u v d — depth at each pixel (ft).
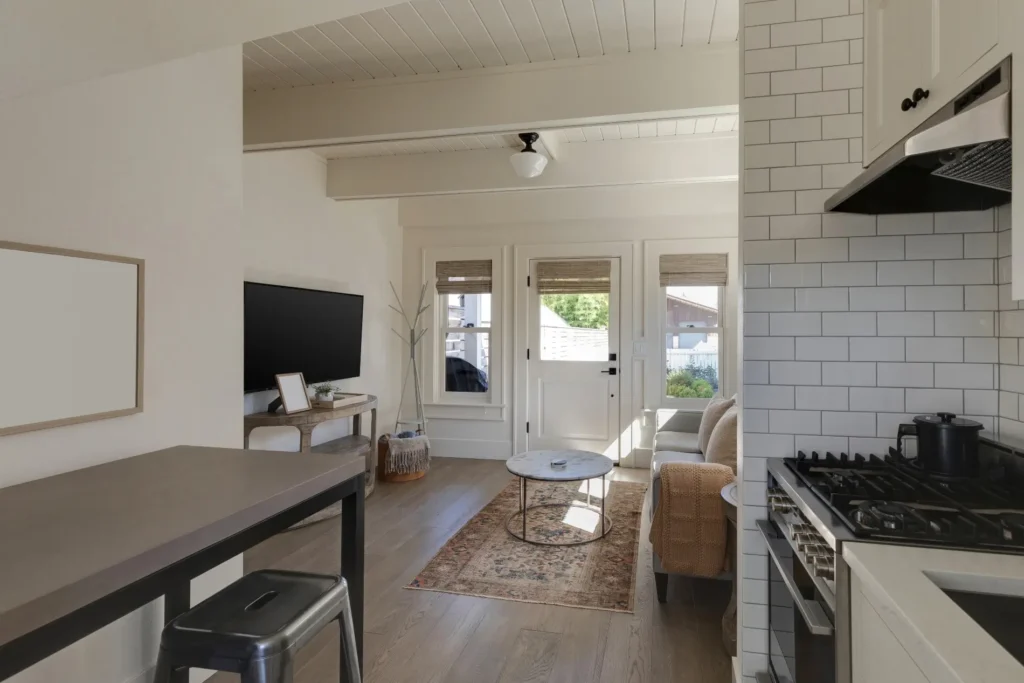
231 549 4.11
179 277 6.82
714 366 16.85
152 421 6.45
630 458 17.29
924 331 5.49
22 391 5.08
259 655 3.90
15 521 3.90
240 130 7.77
